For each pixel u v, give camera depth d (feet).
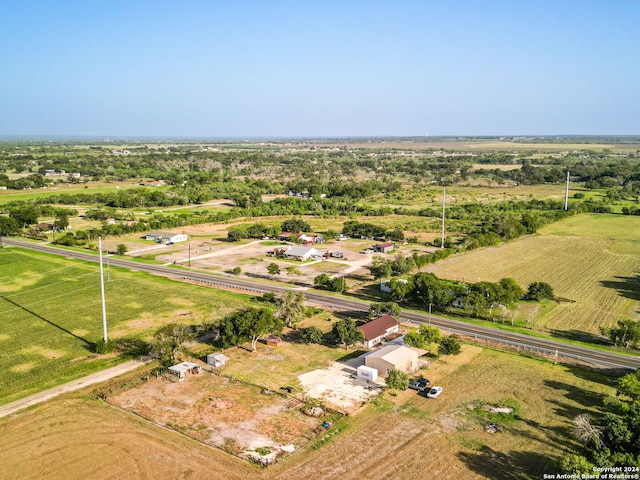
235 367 239.30
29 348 259.19
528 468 164.14
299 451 173.17
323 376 230.89
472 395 213.66
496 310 328.08
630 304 339.57
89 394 211.61
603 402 205.57
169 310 319.06
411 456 170.50
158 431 184.55
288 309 290.56
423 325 270.46
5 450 172.14
